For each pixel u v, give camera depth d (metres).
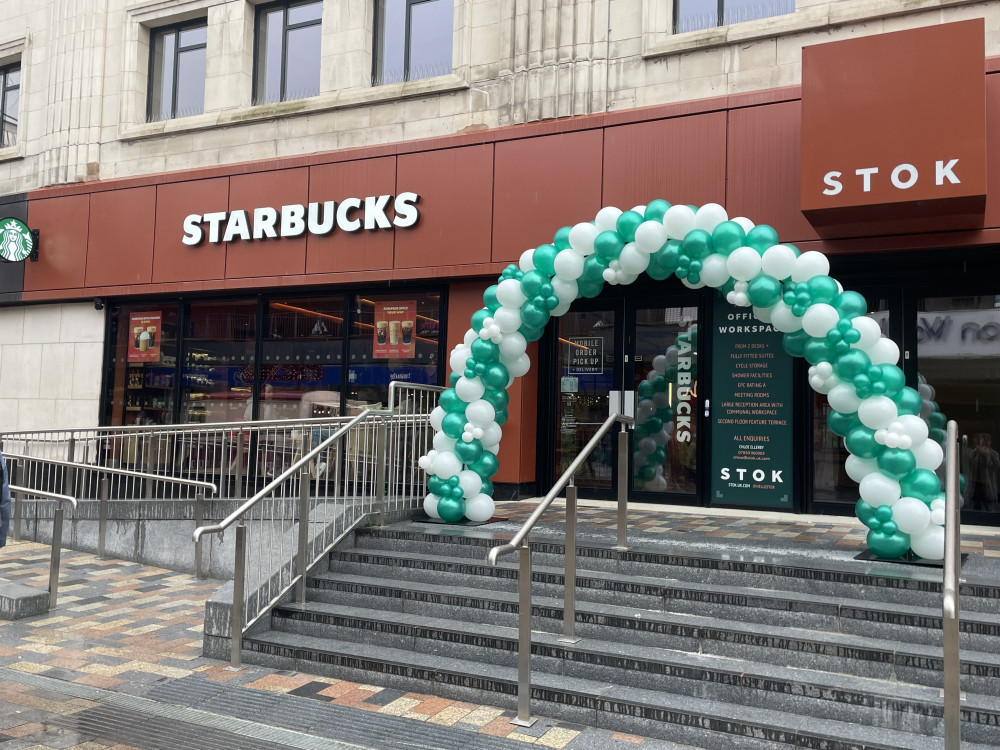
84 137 12.02
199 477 8.87
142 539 8.80
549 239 8.84
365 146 10.12
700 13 8.87
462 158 9.37
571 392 9.41
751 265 5.84
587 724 4.48
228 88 11.27
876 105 6.64
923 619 4.59
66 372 11.95
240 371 10.92
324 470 8.12
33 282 12.02
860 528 7.20
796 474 8.23
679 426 8.81
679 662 4.65
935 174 6.41
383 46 10.64
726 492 8.50
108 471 8.99
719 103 8.16
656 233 6.14
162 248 11.15
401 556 6.27
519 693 4.52
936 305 7.82
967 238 7.14
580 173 8.76
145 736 4.25
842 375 5.68
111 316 11.79
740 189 8.02
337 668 5.23
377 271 9.76
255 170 10.58
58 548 6.92
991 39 7.47
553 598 5.64
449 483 7.14
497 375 7.09
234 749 4.10
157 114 12.14
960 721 3.90
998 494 7.48
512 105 9.39
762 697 4.39
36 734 4.24
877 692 4.16
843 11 8.02
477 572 5.90
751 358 8.49
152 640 6.01
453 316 9.58
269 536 6.07
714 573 5.48
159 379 11.46
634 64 8.94
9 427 12.28
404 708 4.71
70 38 12.23
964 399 7.65
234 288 10.65
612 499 9.10
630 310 9.12
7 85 13.12
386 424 7.28
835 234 7.46
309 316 10.55
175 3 11.70
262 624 5.74
